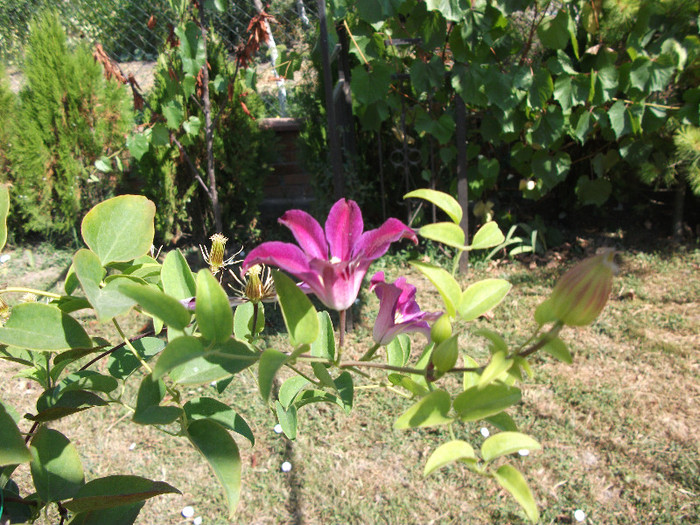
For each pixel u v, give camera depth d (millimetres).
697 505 2141
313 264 650
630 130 3604
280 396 943
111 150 4602
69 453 792
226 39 4410
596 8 3404
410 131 4266
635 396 2680
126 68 5691
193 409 806
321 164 3973
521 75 3455
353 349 3090
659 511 2133
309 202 4949
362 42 3406
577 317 573
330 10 3266
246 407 2715
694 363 2875
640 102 3531
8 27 5516
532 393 2734
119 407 2766
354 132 4172
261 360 592
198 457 2494
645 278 3688
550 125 3639
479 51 3426
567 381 2801
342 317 710
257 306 879
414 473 2352
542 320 607
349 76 4043
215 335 631
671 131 3684
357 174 4070
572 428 2520
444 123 3672
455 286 683
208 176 4207
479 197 4168
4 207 708
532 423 2559
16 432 631
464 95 3492
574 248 4141
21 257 4410
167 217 4301
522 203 4727
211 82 4012
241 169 4324
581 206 4363
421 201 4121
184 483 2352
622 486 2246
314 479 2342
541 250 4113
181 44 3533
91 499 711
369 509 2211
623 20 3373
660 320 3248
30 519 782
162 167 4141
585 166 4293
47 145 4387
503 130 3691
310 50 4031
